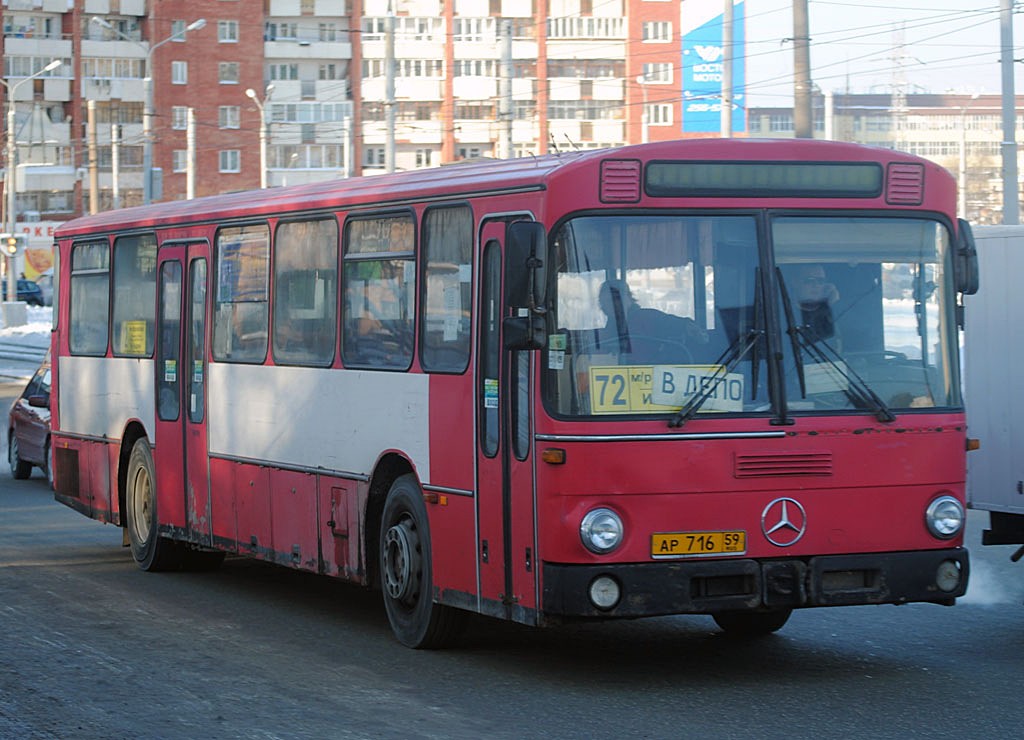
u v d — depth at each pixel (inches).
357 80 4274.1
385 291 421.4
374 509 428.8
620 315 343.9
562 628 439.5
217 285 523.8
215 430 522.0
